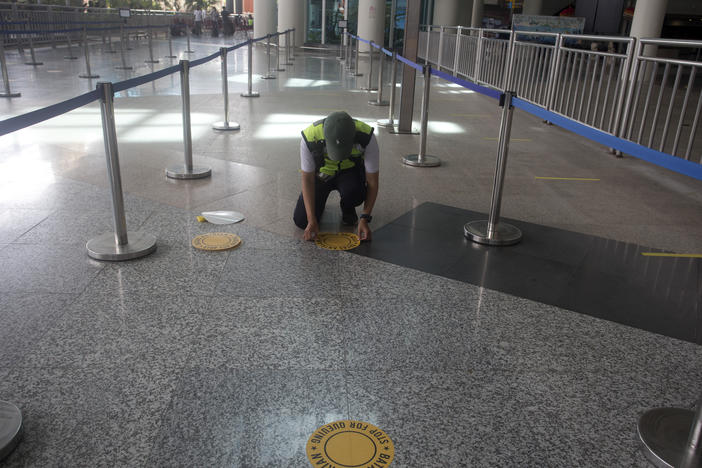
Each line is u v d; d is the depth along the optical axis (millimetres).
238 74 13227
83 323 2502
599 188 4996
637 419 1994
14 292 2754
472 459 1779
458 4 21422
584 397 2107
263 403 2010
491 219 3598
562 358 2359
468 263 3293
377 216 4039
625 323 2670
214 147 5934
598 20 20656
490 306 2789
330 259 3273
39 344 2332
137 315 2584
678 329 2631
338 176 3580
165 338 2406
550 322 2654
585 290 3002
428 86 5281
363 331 2512
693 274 3248
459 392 2109
